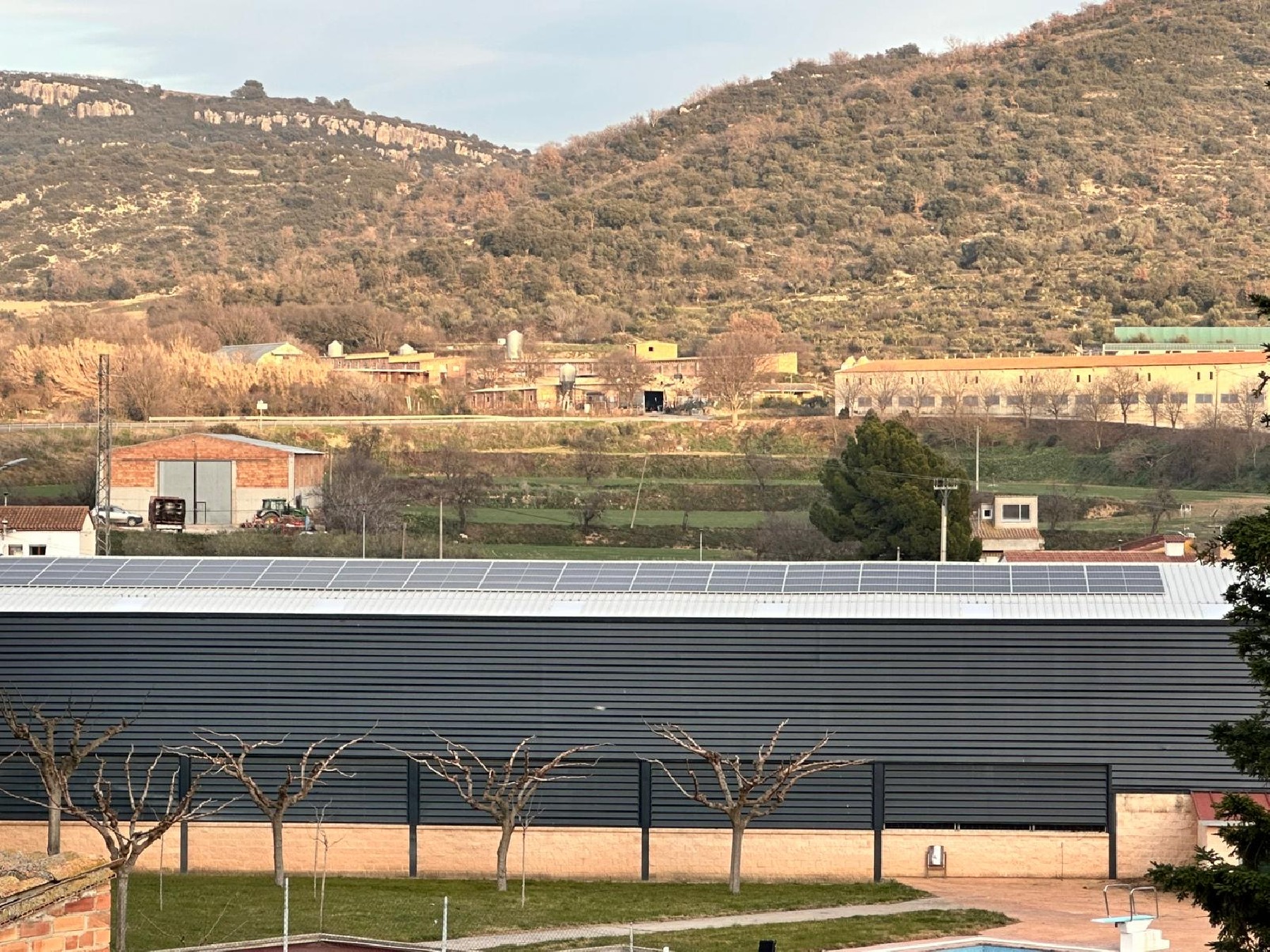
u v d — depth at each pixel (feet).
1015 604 161.48
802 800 158.92
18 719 162.81
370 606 164.55
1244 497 451.53
